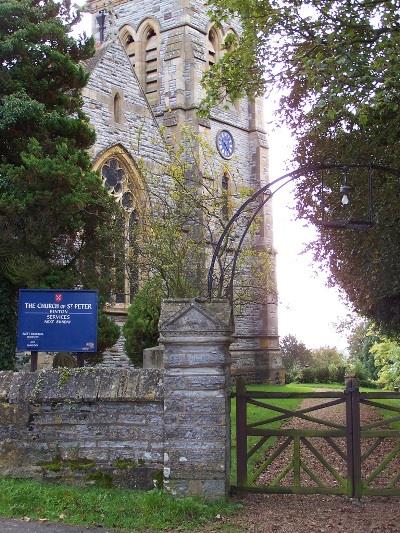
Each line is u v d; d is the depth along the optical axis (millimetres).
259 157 32125
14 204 13969
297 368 36781
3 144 15656
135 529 6367
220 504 6938
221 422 7117
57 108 16109
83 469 7402
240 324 30172
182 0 30344
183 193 18500
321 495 7648
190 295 16656
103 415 7465
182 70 29734
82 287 16000
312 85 11586
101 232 15719
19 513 6723
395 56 9484
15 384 7695
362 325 34969
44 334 9117
